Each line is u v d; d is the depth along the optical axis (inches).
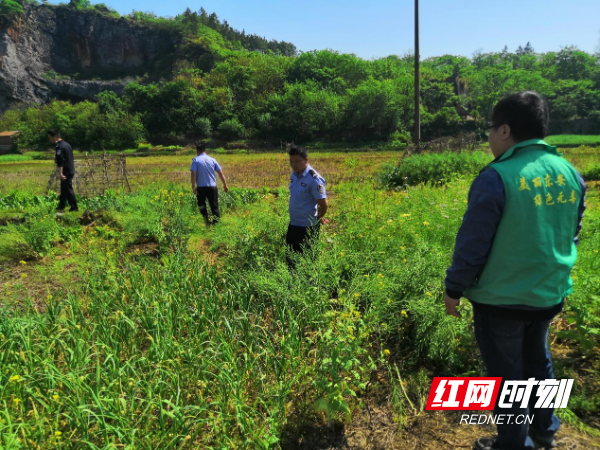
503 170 69.3
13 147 2650.1
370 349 120.0
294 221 169.9
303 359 111.4
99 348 118.9
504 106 73.0
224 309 137.1
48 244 244.1
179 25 5068.9
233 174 751.1
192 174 287.4
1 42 3998.5
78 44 4630.9
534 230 68.1
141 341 124.1
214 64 4515.3
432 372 113.8
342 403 90.8
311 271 137.2
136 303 139.3
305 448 91.3
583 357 111.7
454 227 177.6
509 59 5206.7
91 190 468.4
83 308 147.7
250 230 201.6
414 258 137.9
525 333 80.1
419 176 479.5
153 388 97.4
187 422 86.0
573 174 73.3
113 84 4507.9
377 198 257.9
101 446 88.4
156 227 244.1
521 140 72.7
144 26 4948.3
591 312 117.7
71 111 3117.6
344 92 3476.9
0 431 80.2
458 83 3388.3
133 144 2682.1
